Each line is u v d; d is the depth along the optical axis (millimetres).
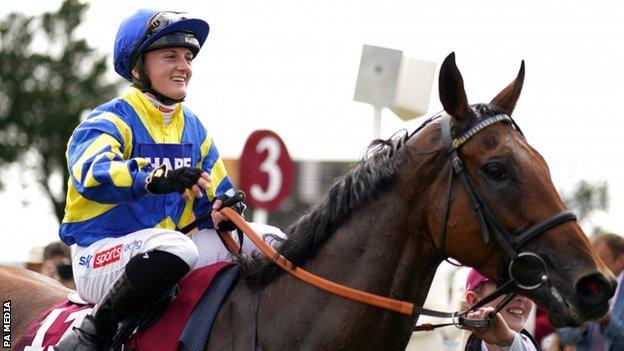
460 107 4875
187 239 5133
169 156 5473
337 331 4930
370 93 10016
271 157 10805
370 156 5113
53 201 45125
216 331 5078
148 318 5156
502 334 5543
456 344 9344
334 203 5090
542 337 9805
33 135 44938
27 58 45562
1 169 44750
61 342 5176
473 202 4758
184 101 5660
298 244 5117
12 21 45812
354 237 5020
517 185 4691
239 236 5457
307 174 17125
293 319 5008
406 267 4949
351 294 4934
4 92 45219
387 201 4980
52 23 45969
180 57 5484
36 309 5918
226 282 5195
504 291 4777
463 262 4871
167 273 5043
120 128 5281
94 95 45938
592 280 4555
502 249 4711
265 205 10766
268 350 5008
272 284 5137
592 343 7699
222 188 5738
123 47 5492
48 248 10055
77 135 5219
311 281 5012
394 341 4965
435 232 4875
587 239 4652
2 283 6113
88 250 5332
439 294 8758
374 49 10039
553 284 4602
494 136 4797
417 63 10305
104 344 5184
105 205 5312
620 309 7605
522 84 4984
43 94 45062
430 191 4895
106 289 5281
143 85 5480
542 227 4629
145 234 5160
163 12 5461
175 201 5492
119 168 4906
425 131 4980
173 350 5027
